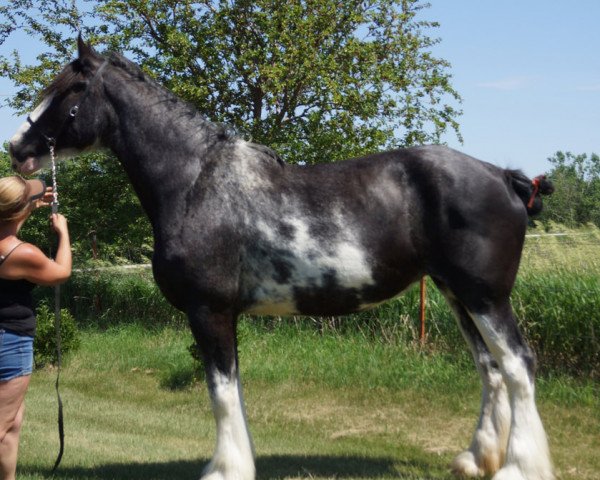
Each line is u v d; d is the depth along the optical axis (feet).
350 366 28.40
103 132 15.67
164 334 39.45
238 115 43.70
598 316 26.03
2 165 57.06
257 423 23.26
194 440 21.07
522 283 28.76
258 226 14.42
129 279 49.14
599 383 25.13
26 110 45.16
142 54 44.14
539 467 13.94
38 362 33.68
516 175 15.16
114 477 16.44
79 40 15.58
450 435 21.21
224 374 14.57
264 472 17.03
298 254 14.34
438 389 25.40
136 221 46.75
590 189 91.71
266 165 14.97
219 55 42.32
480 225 14.28
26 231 49.90
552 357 27.50
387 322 32.42
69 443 19.81
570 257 30.60
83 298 48.42
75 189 46.75
